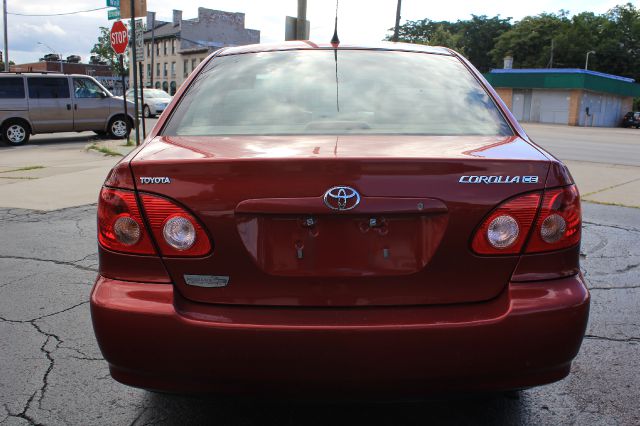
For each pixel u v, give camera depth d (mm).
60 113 16609
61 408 2799
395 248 2062
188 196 2066
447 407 2793
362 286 2064
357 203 2016
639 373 3141
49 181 9547
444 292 2078
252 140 2410
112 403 2846
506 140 2482
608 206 7570
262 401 2080
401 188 2031
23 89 16219
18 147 15930
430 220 2059
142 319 2025
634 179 10031
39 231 6281
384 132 2545
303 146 2262
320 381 2008
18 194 8422
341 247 2057
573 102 45688
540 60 73875
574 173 10789
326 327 1981
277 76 2932
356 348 1979
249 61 3078
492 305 2074
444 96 2826
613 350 3406
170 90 69438
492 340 2008
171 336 2014
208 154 2174
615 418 2713
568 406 2811
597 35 73438
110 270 2150
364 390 2025
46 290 4449
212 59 3193
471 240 2059
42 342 3525
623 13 73375
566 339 2066
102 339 2090
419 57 3127
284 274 2061
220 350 2000
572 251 2152
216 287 2078
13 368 3193
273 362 1996
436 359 1997
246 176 2045
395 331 1977
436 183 2045
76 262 5164
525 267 2092
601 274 4801
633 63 71500
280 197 2033
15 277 4750
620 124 53375
